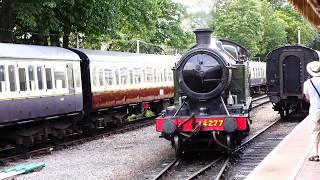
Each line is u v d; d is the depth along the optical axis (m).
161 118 13.09
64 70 17.62
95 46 31.89
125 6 27.09
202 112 13.25
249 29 44.19
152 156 13.77
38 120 16.27
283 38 53.12
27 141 16.11
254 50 44.81
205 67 13.26
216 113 13.34
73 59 18.27
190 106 13.51
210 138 13.49
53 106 16.81
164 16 41.53
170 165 12.18
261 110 28.09
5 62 14.54
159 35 41.09
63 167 12.76
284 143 12.34
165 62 27.75
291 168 9.27
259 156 13.56
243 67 13.85
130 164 12.69
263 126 20.27
